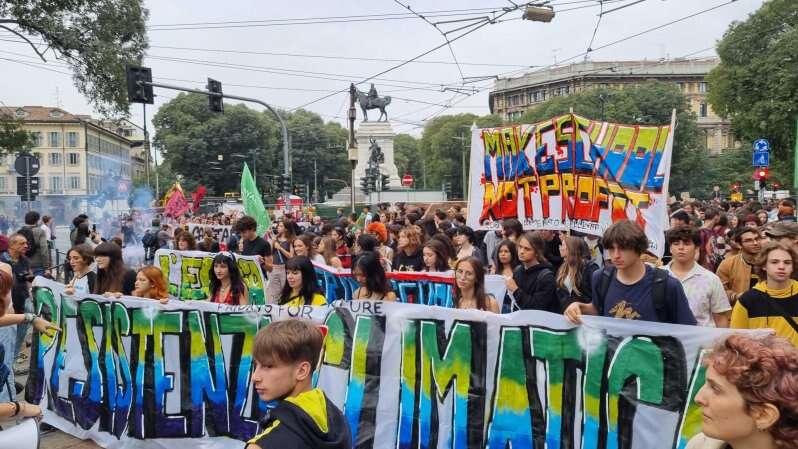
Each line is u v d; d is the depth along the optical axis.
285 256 9.48
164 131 84.00
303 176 91.75
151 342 5.70
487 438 4.45
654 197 6.65
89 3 23.47
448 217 15.45
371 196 55.12
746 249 5.92
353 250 11.38
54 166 77.94
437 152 93.00
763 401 1.85
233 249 13.54
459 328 4.59
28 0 22.31
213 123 80.88
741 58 44.94
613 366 4.10
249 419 5.27
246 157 77.50
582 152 7.11
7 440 3.49
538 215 7.52
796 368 1.87
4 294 4.89
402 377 4.75
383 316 4.85
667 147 6.61
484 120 94.31
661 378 3.96
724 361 1.96
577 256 5.77
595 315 4.43
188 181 81.19
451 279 7.02
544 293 5.54
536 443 4.31
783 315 4.13
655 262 6.42
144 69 17.53
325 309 5.05
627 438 4.03
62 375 6.19
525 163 7.59
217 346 5.46
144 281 6.11
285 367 2.48
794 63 40.62
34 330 6.42
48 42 23.61
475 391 4.52
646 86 69.19
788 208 10.70
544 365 4.32
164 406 5.59
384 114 57.38
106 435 5.84
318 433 2.40
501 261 6.93
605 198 6.94
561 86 101.88
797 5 42.16
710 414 1.98
